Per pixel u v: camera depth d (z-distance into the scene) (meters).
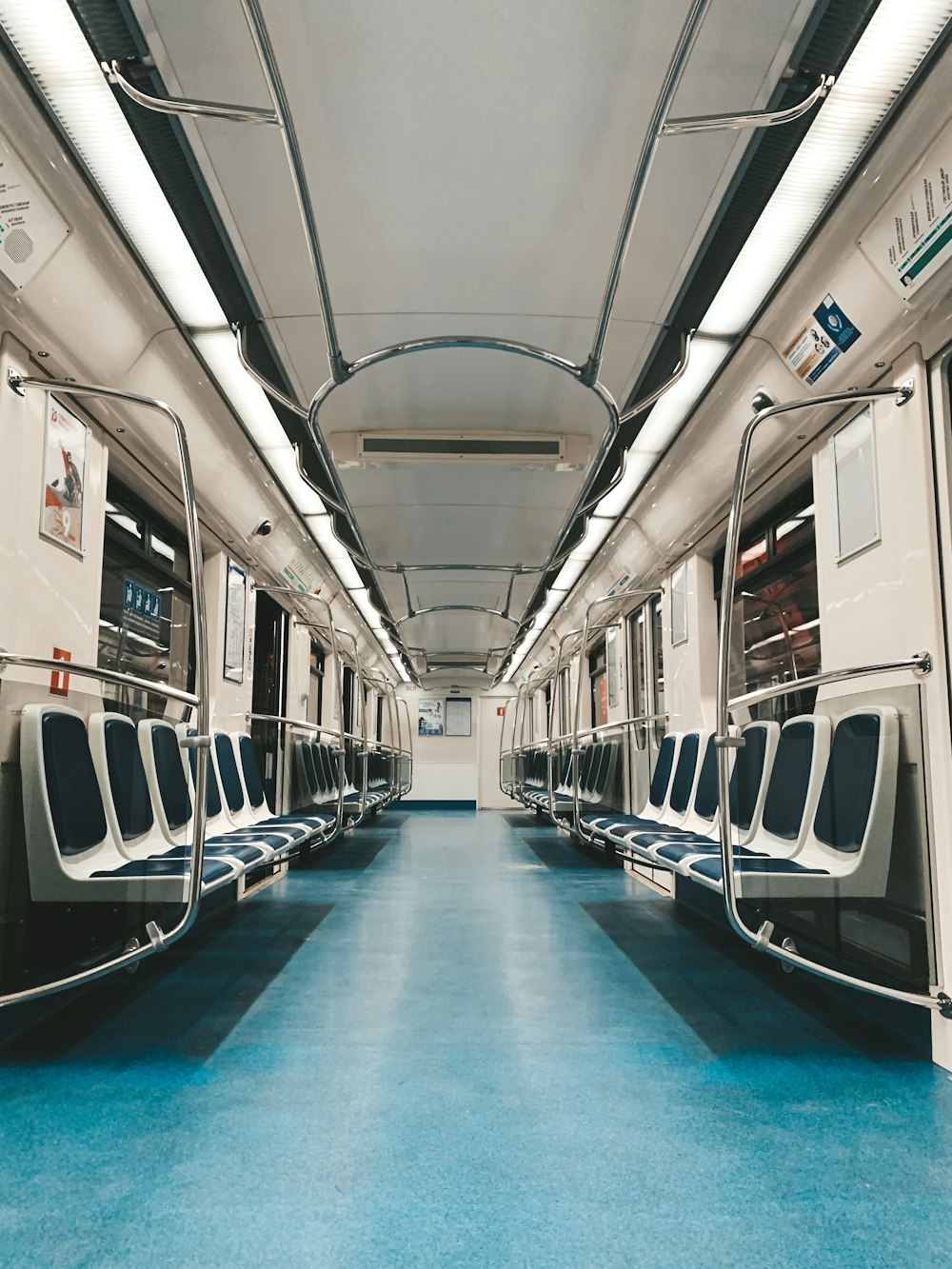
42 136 2.33
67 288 2.74
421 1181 1.75
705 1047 2.59
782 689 2.87
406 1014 2.93
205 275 3.16
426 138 2.57
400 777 12.88
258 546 5.82
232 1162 1.83
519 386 4.33
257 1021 2.84
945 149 2.25
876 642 2.88
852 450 3.11
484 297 3.45
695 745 4.96
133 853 3.10
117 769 3.04
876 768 2.60
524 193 2.83
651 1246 1.51
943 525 2.57
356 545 7.20
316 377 4.14
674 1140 1.95
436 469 5.27
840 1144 1.92
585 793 8.64
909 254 2.50
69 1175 1.77
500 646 13.62
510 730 17.70
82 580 3.17
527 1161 1.84
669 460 4.81
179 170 2.60
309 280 3.31
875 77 2.17
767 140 2.46
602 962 3.70
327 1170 1.79
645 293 3.39
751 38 2.14
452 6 2.11
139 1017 2.89
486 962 3.71
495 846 8.90
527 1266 1.45
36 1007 2.80
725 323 3.42
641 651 7.26
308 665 7.88
